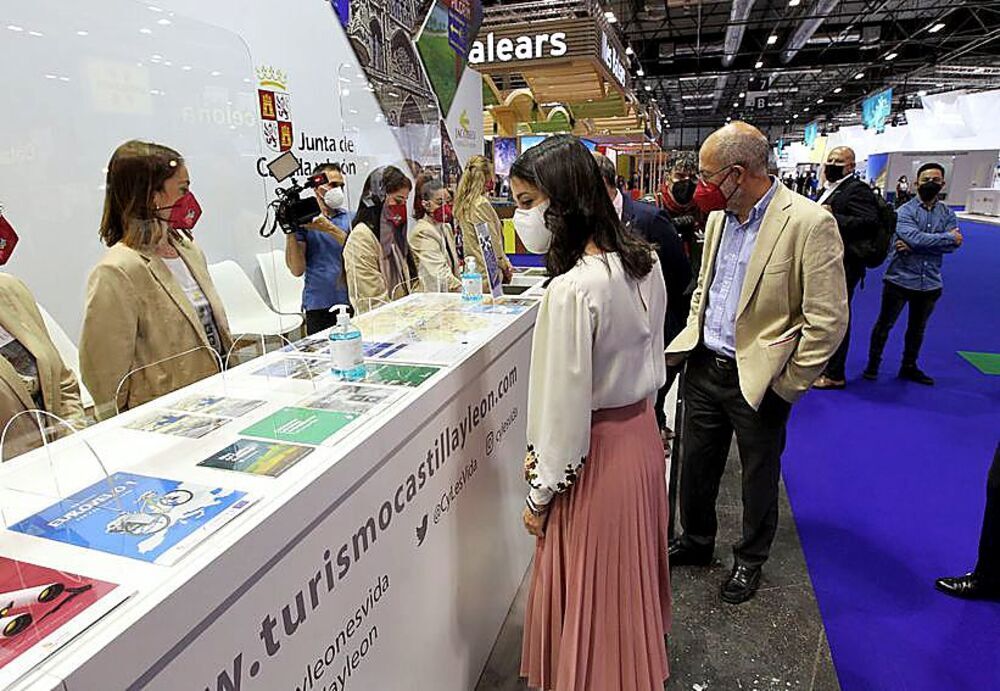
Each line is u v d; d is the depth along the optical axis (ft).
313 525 2.95
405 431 3.91
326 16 10.38
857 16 41.65
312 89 10.27
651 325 4.46
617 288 4.02
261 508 2.68
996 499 6.20
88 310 4.76
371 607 3.59
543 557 4.66
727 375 6.34
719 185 5.77
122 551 2.38
